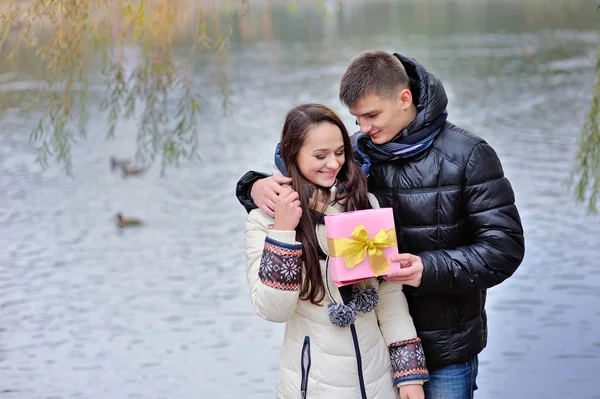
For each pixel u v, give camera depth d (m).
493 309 6.97
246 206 2.68
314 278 2.50
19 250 10.17
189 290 8.42
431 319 2.74
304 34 36.91
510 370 5.80
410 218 2.73
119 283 8.78
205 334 7.16
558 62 22.86
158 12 4.54
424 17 40.66
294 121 2.52
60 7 3.92
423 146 2.67
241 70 26.19
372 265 2.45
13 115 18.20
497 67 22.67
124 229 10.91
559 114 16.02
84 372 6.45
